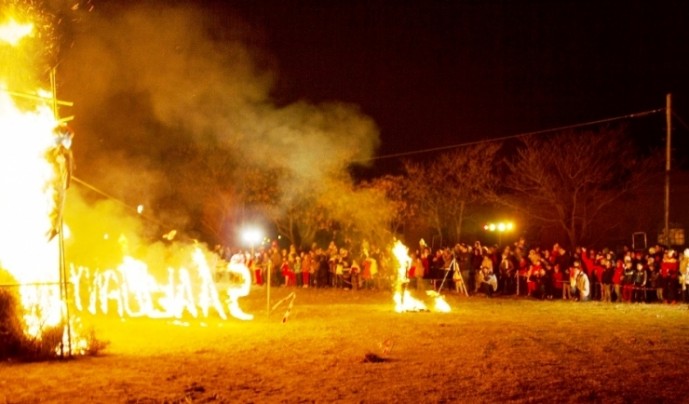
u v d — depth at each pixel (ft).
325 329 54.44
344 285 105.50
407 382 34.47
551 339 48.29
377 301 82.38
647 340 47.85
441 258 100.68
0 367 38.11
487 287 89.56
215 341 48.55
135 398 31.37
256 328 55.77
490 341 47.34
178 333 52.90
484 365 38.60
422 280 98.48
